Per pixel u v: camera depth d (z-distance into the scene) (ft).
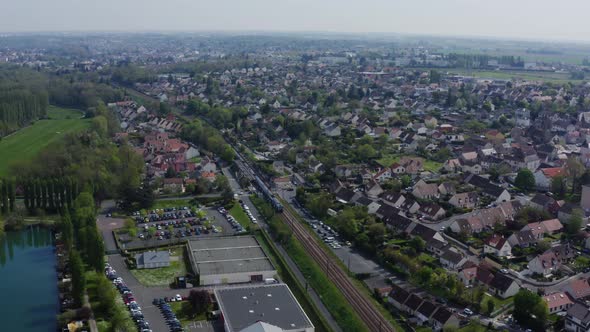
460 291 638.12
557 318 600.80
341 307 622.95
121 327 570.05
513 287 652.89
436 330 576.61
